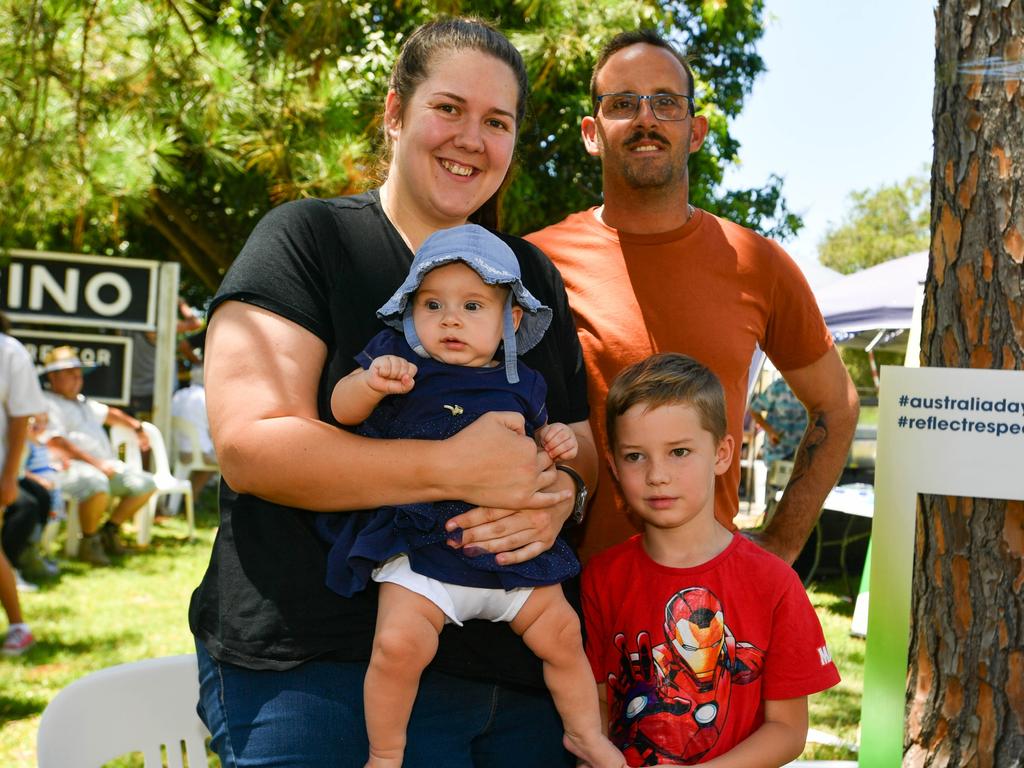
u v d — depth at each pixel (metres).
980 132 2.32
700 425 2.17
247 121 5.30
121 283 10.35
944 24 2.40
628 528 2.72
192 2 4.98
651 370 2.23
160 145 5.65
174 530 10.52
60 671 5.60
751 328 2.91
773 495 8.94
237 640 1.87
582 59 5.85
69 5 4.38
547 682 2.04
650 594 2.20
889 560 2.35
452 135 2.04
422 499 1.88
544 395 2.08
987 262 2.32
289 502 1.87
